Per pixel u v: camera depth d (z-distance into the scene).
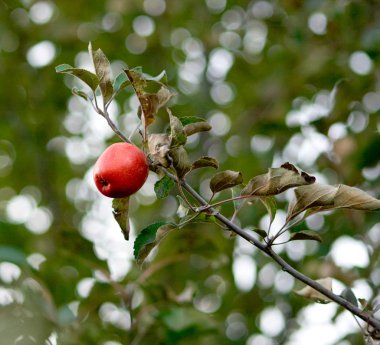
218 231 5.19
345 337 4.26
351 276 4.21
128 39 7.03
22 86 6.95
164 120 6.48
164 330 3.67
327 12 5.22
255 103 6.46
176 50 6.95
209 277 5.72
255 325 5.45
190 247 3.83
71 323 3.51
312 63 5.35
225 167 6.04
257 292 5.56
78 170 7.18
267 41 6.67
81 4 7.15
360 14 5.12
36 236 5.70
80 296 4.21
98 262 3.67
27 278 3.63
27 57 6.90
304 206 2.12
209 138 6.49
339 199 2.13
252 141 5.95
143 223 6.42
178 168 1.98
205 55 6.75
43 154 6.94
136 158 2.05
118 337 3.80
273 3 6.39
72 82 6.91
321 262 4.40
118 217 2.22
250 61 6.79
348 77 5.05
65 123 7.05
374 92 5.06
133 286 3.69
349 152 4.43
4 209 7.26
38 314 3.44
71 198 7.20
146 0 6.99
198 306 5.73
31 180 7.27
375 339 2.17
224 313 5.55
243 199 2.32
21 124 6.91
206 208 2.04
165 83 2.22
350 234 4.54
